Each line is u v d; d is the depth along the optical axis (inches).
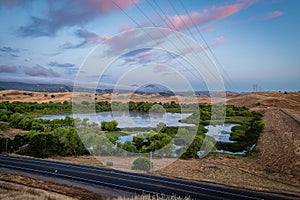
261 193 601.9
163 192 576.7
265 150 1174.3
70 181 660.1
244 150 1238.9
